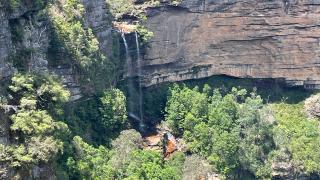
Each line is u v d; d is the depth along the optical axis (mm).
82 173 78875
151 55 109875
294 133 111188
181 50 112375
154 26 109625
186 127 103625
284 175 104688
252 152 103000
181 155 96438
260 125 105562
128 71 107938
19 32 74625
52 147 69375
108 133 95875
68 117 88000
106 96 95562
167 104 107125
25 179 67938
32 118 69438
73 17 89438
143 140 102000
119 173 85250
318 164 106438
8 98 69438
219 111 104812
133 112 107562
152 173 88312
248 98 110062
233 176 99375
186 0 109938
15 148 67688
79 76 90188
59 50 85625
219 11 112688
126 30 106500
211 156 98688
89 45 91312
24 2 75375
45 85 74000
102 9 100438
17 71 72438
